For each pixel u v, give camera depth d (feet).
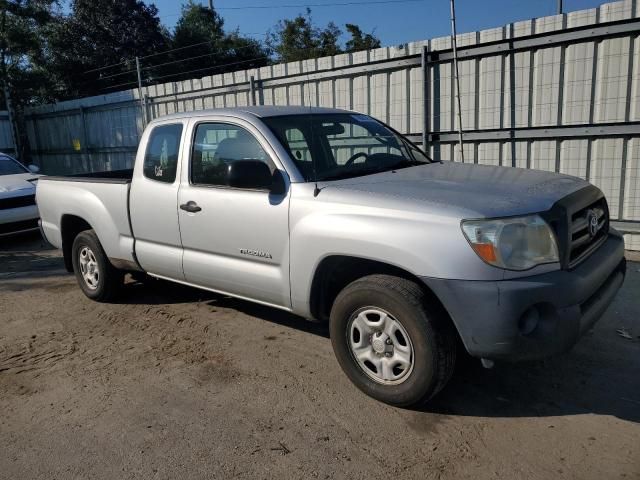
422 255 10.50
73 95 87.66
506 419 11.16
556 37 23.59
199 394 12.62
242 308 18.12
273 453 10.30
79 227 20.43
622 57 22.31
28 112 59.16
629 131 22.63
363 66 30.01
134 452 10.53
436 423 11.09
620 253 12.66
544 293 10.05
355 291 11.58
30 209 29.89
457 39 26.27
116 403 12.39
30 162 61.00
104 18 92.99
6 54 62.18
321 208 12.14
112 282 18.88
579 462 9.72
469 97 26.71
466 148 27.40
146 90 44.65
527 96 24.94
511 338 10.09
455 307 10.28
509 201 10.74
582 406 11.57
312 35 116.57
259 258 13.56
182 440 10.84
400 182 12.47
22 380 13.73
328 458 10.09
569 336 10.27
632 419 11.03
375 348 11.60
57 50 86.63
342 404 11.89
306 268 12.41
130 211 16.93
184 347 15.26
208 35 102.12
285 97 34.47
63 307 19.25
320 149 14.02
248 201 13.53
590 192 12.40
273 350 14.79
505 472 9.53
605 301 11.43
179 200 15.26
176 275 16.14
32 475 9.98
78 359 14.84
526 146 25.54
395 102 29.25
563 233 10.62
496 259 10.04
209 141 14.90
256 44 107.24
